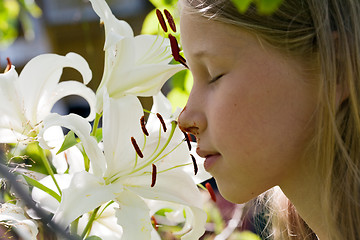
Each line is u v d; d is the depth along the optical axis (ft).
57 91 5.27
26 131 5.13
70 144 4.73
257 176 4.52
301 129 4.41
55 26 17.21
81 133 4.66
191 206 4.84
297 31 4.37
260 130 4.41
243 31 4.40
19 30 16.76
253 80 4.38
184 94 7.85
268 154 4.44
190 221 5.13
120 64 4.99
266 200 6.50
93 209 4.71
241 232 8.19
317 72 4.40
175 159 5.00
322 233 4.71
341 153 4.42
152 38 5.22
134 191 4.81
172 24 5.05
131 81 5.00
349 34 4.38
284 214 6.04
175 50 4.82
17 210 4.69
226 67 4.45
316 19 4.35
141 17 16.69
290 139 4.42
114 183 4.78
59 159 5.24
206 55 4.49
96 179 4.66
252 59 4.39
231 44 4.41
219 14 4.40
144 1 16.63
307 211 4.69
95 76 14.83
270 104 4.38
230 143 4.47
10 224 4.55
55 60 5.21
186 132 4.75
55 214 4.41
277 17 4.36
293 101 4.38
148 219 4.66
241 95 4.40
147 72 4.99
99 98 5.02
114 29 5.07
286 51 4.36
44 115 5.21
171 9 7.71
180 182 4.92
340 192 4.45
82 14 10.01
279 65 4.38
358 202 4.42
